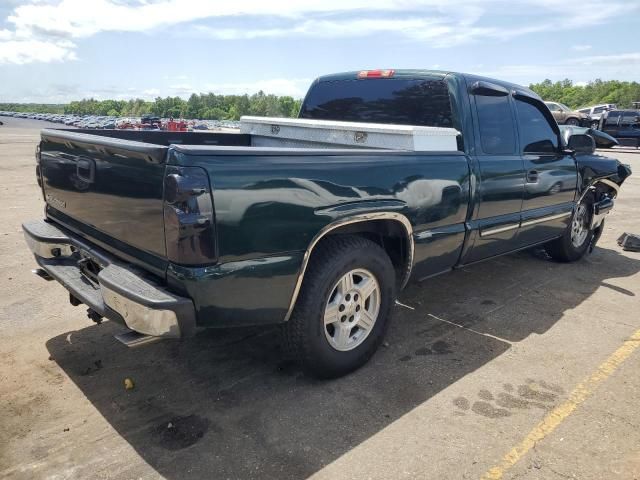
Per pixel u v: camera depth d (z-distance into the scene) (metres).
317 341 3.08
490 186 4.13
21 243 6.28
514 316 4.46
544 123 4.99
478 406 3.08
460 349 3.81
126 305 2.53
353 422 2.89
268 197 2.66
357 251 3.16
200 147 2.49
